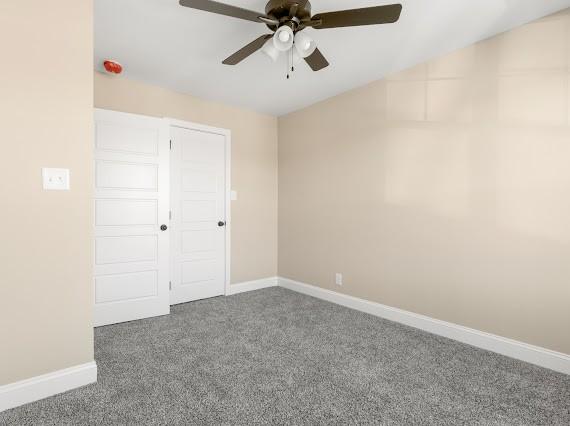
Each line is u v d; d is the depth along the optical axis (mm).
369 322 2807
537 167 2016
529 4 1860
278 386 1786
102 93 2816
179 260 3359
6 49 1535
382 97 2939
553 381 1835
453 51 2424
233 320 2865
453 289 2441
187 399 1656
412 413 1555
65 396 1667
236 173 3811
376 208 3000
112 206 2803
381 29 2129
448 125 2459
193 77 2947
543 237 1997
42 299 1651
